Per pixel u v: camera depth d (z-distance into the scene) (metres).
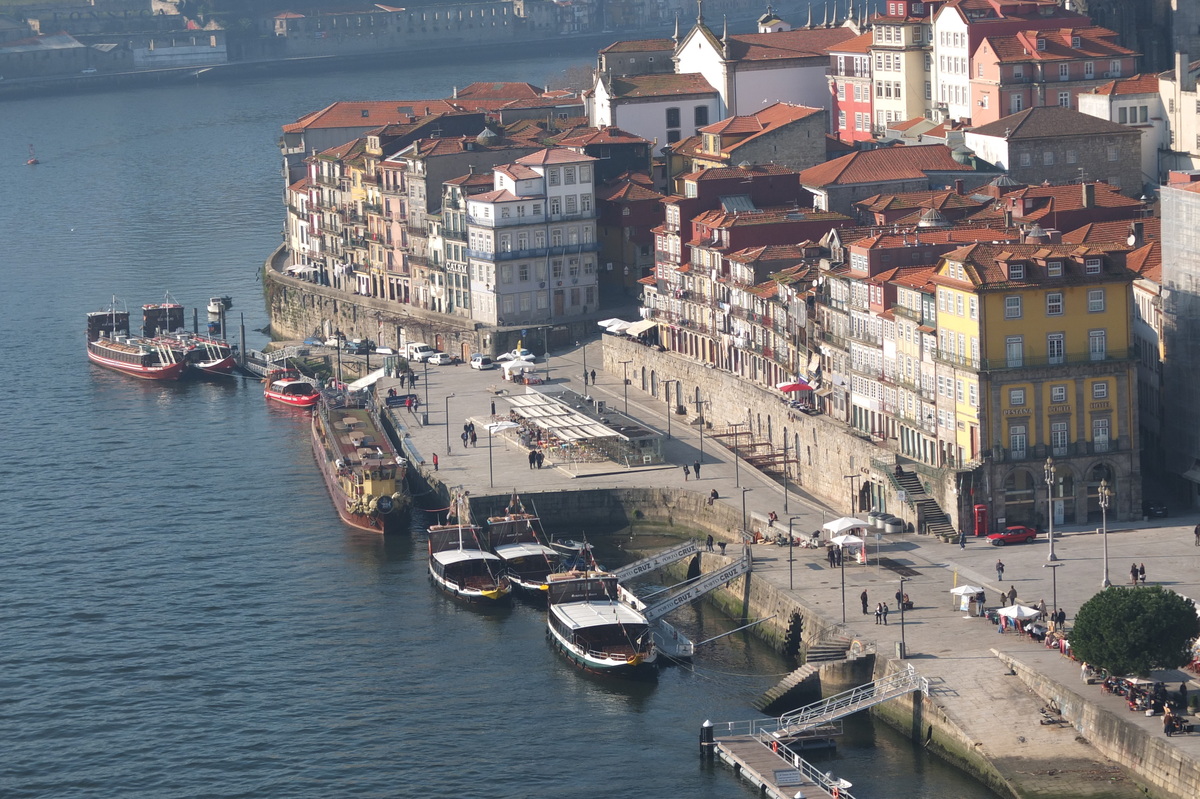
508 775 193.88
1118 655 180.25
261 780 196.00
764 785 184.12
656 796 187.12
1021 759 179.25
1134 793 172.62
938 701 189.38
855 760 189.50
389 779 194.62
